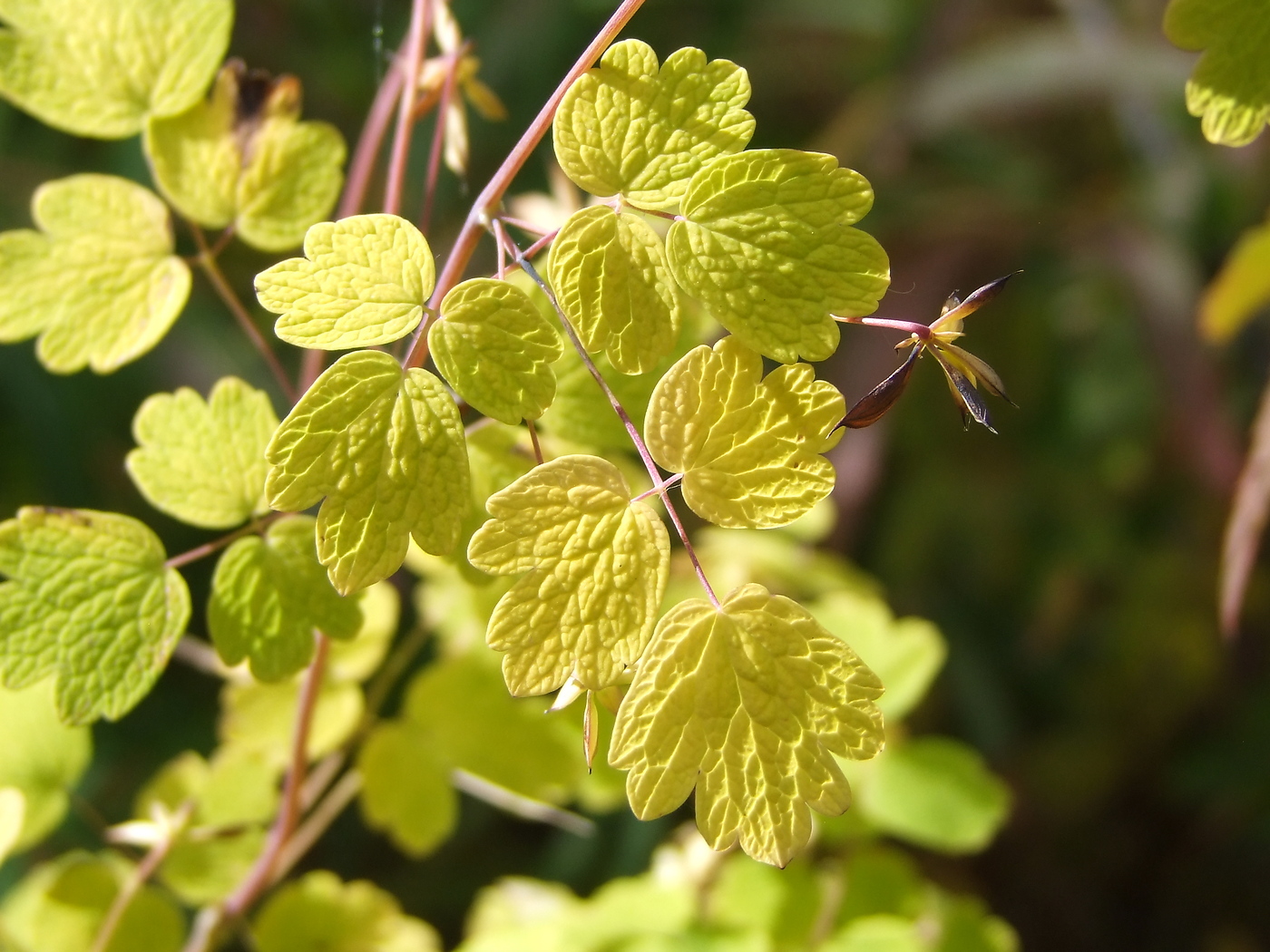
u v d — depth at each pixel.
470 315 0.20
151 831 0.27
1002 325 0.65
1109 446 0.64
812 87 0.70
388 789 0.28
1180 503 0.63
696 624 0.20
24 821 0.27
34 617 0.22
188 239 0.52
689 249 0.20
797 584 0.35
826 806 0.20
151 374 0.56
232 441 0.23
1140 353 0.64
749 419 0.20
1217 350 0.59
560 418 0.24
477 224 0.21
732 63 0.20
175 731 0.54
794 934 0.30
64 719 0.22
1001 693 0.61
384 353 0.20
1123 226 0.63
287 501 0.20
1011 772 0.61
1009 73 0.62
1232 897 0.59
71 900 0.28
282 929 0.29
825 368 0.59
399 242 0.20
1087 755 0.61
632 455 0.27
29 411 0.55
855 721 0.20
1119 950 0.58
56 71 0.24
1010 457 0.65
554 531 0.20
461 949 0.31
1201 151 0.64
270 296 0.20
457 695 0.29
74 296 0.23
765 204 0.20
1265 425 0.30
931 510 0.64
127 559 0.22
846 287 0.20
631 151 0.20
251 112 0.24
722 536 0.35
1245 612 0.62
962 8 0.64
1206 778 0.59
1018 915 0.58
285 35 0.61
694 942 0.29
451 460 0.20
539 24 0.58
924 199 0.65
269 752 0.28
